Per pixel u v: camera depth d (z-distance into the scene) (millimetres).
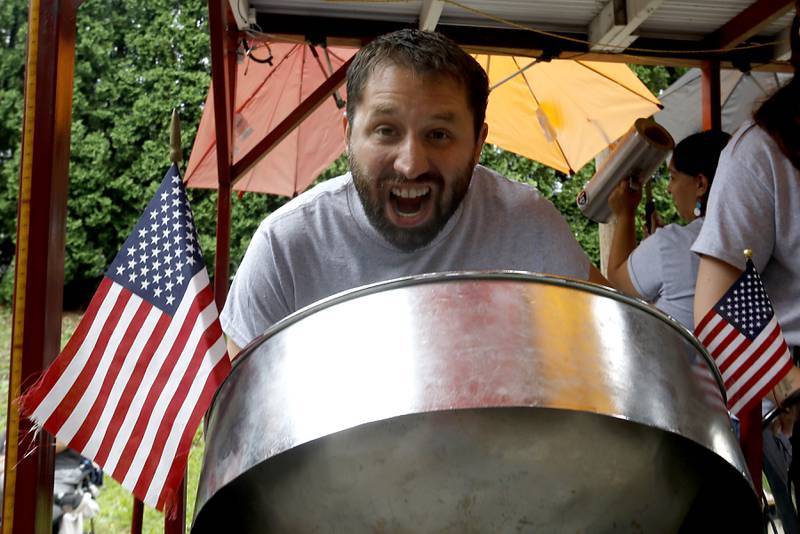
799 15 2182
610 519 1513
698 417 1513
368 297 1477
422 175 1887
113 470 1682
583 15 3879
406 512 1471
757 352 2133
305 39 3965
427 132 1860
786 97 2133
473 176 2164
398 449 1453
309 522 1531
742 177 2162
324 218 2072
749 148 2170
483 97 1981
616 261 3500
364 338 1447
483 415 1436
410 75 1844
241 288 2088
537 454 1451
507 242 2146
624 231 3547
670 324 1576
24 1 12180
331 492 1496
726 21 3951
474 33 3994
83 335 1741
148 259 1772
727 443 1551
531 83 5594
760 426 2227
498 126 5820
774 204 2146
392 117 1854
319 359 1465
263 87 5578
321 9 3896
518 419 1438
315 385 1443
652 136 3537
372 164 1891
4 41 12164
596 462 1481
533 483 1458
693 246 2211
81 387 1722
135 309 1752
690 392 1528
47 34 1981
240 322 2074
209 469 1544
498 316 1438
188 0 11586
